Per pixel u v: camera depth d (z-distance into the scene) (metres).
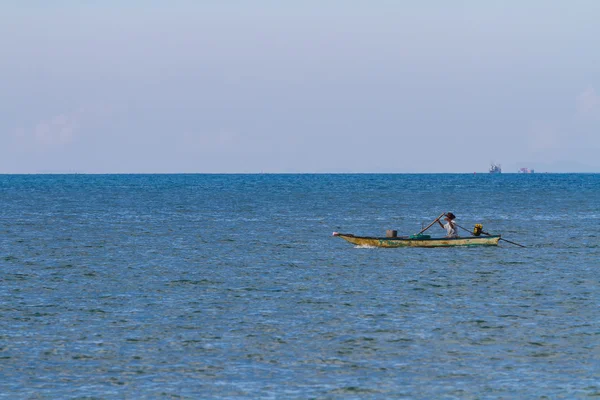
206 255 194.88
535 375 91.06
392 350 101.31
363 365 95.06
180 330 111.56
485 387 87.25
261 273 164.12
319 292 141.00
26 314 121.75
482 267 171.38
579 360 96.75
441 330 111.38
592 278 156.12
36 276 159.25
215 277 158.75
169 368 93.75
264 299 134.38
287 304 130.00
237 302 131.75
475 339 106.38
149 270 168.62
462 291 141.75
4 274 161.50
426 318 118.94
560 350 101.06
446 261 181.12
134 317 119.88
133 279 156.12
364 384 88.25
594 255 192.50
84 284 149.75
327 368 93.88
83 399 83.50
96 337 107.50
